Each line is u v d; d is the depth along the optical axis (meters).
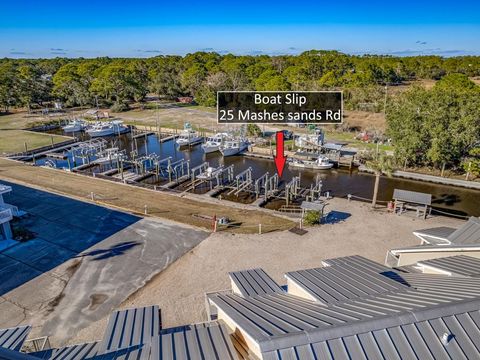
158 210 29.83
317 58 125.19
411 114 39.97
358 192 37.19
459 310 8.75
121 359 9.30
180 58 153.88
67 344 15.38
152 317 12.48
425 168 42.25
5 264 21.44
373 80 86.38
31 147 52.16
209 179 39.16
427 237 18.81
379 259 22.17
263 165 47.12
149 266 21.31
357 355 7.59
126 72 92.94
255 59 133.38
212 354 9.07
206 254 22.62
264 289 13.22
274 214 29.48
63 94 84.88
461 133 37.56
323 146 47.81
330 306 9.87
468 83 71.38
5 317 17.06
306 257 22.33
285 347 7.66
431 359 7.63
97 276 20.33
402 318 8.42
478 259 14.41
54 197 32.31
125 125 67.25
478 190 36.75
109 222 27.19
